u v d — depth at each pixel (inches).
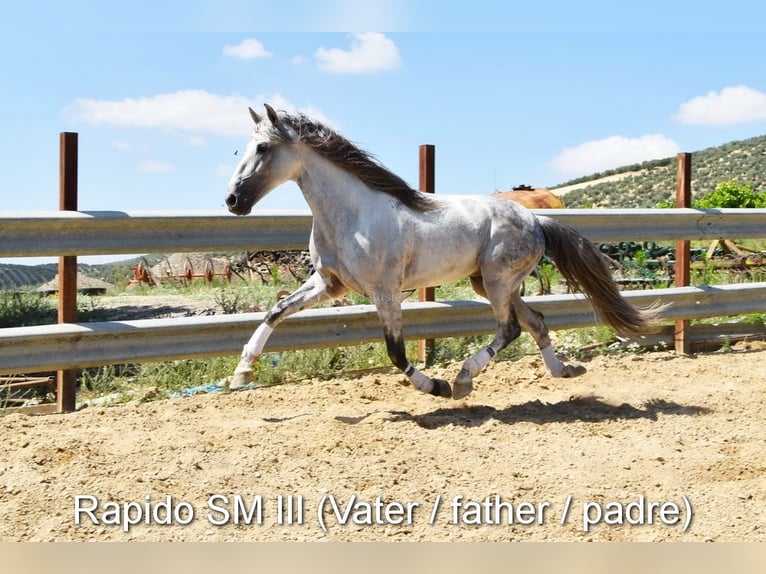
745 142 3029.0
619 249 602.5
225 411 257.6
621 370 317.4
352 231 241.9
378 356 330.6
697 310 359.9
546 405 263.6
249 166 236.7
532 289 484.1
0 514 173.5
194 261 846.5
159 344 273.1
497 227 255.8
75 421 244.2
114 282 831.7
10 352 251.6
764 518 172.2
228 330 284.0
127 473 195.3
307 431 229.3
